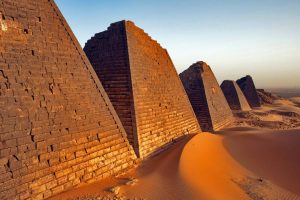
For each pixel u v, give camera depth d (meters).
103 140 13.36
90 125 12.96
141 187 11.49
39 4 12.55
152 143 17.47
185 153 16.23
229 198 11.95
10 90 10.04
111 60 18.83
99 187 11.34
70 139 11.70
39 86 11.21
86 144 12.38
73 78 13.05
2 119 9.45
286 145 23.92
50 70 11.97
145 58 20.33
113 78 18.30
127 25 19.12
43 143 10.53
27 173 9.62
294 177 16.86
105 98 14.59
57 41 12.86
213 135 23.59
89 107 13.32
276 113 54.59
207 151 18.48
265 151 22.11
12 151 9.41
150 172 13.62
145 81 19.19
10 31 10.85
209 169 15.31
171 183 12.12
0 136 9.20
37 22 12.16
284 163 19.39
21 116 10.10
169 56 25.38
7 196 8.80
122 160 14.10
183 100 24.91
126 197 10.41
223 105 37.78
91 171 12.14
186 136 22.11
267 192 13.95
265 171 17.61
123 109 17.17
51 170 10.48
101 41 19.78
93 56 19.92
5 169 9.02
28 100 10.56
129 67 17.91
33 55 11.45
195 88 33.19
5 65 10.20
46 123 10.93
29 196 9.44
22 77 10.66
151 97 19.30
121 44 18.72
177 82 25.16
